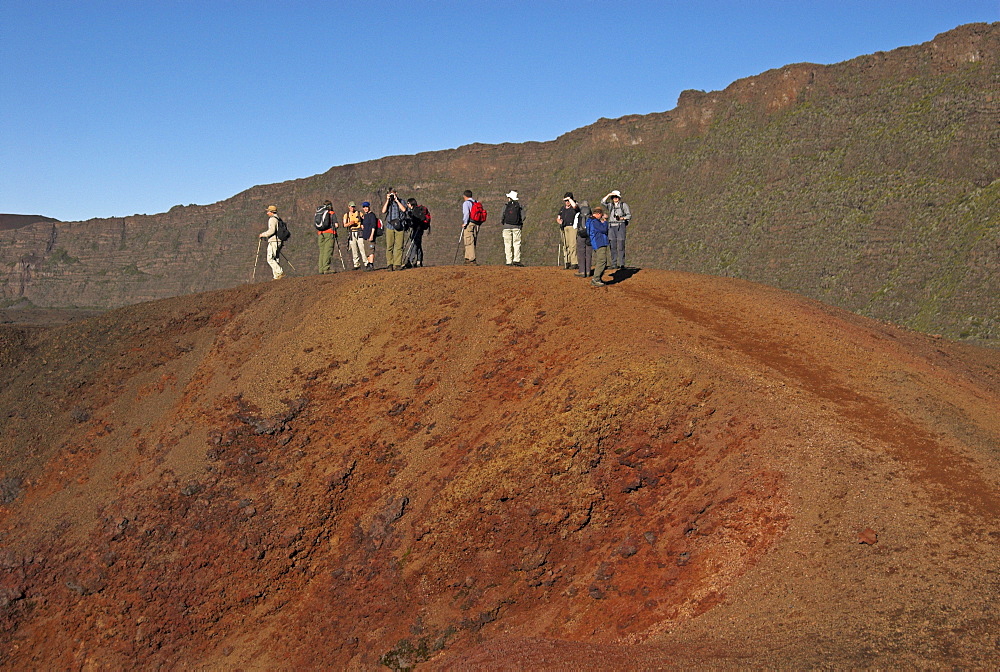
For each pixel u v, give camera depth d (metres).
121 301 123.12
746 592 8.52
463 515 11.45
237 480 14.62
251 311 20.06
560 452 11.35
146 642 12.47
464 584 10.88
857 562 8.44
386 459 13.97
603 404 11.80
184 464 15.14
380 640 10.73
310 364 17.14
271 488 14.18
